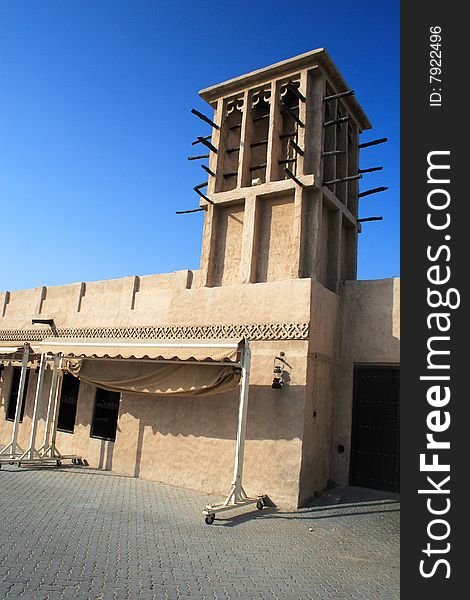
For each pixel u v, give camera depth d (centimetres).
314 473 948
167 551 626
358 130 1327
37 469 1151
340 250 1129
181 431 1066
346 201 1216
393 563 621
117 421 1204
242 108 1212
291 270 1024
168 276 1230
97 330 1343
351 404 1053
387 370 1039
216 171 1196
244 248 1091
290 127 1220
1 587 480
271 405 943
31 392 1528
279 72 1159
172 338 1138
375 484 1005
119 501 884
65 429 1376
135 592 494
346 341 1089
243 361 888
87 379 1203
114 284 1363
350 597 516
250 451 943
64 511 790
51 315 1513
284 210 1095
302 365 929
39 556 577
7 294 1709
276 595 510
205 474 1001
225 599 492
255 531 734
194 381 1009
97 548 621
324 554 646
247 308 1031
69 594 479
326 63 1120
